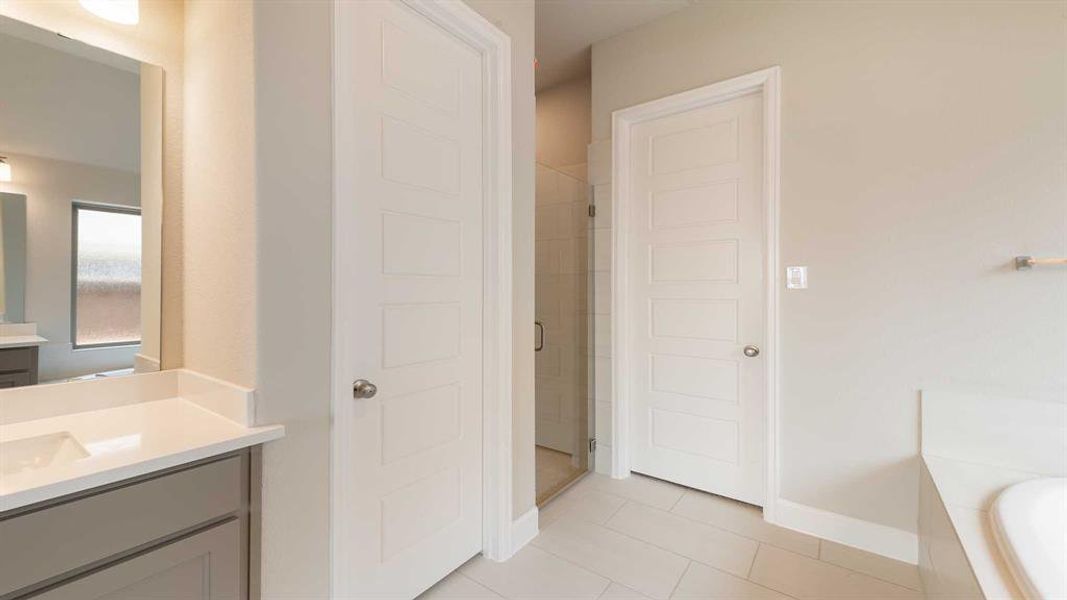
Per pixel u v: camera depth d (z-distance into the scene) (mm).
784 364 2098
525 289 1992
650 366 2631
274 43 1125
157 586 944
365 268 1380
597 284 2758
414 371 1553
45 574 805
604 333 2727
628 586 1688
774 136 2102
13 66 1123
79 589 838
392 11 1460
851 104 1931
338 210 1269
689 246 2467
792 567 1800
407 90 1512
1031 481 1445
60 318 1188
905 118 1818
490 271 1837
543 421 2998
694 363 2469
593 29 2586
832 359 1981
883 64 1861
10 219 1132
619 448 2676
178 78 1353
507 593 1646
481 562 1833
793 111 2062
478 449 1844
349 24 1296
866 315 1905
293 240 1171
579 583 1705
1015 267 1618
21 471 1024
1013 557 1088
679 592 1655
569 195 2855
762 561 1840
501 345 1847
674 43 2428
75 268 1212
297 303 1183
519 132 1942
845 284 1947
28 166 1149
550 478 2664
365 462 1386
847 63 1938
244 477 1086
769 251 2119
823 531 2002
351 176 1301
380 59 1421
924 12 1781
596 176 2758
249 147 1107
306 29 1200
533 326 2047
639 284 2654
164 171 1338
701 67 2336
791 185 2068
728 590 1667
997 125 1654
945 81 1742
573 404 2887
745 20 2199
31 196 1155
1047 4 1577
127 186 1282
